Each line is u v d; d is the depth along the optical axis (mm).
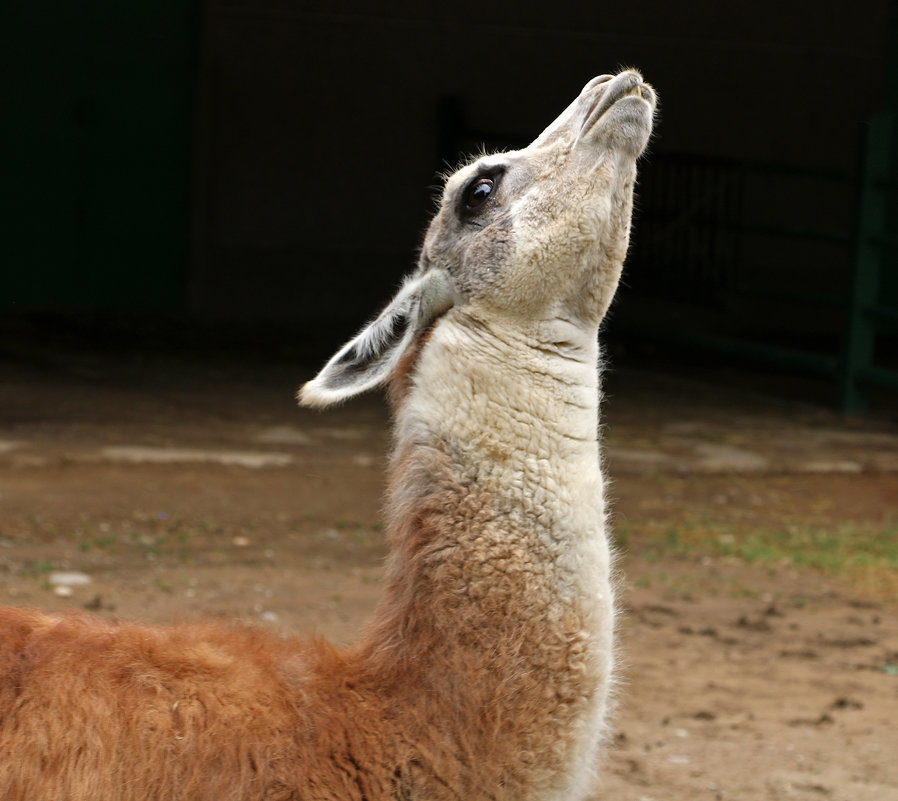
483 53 22672
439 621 3764
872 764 6785
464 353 3941
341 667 3852
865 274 17766
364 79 22203
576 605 3787
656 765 6637
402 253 22672
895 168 24922
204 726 3545
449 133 22422
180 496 11555
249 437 14047
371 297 22594
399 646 3820
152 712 3521
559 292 3971
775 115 24047
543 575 3783
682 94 23625
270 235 22109
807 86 24141
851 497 13484
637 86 4027
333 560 10156
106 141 21344
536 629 3750
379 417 15930
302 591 9219
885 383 17422
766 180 24016
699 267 21406
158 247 21781
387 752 3650
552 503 3826
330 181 22234
